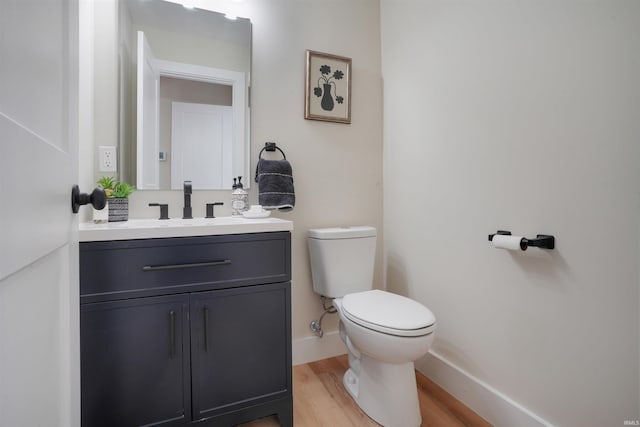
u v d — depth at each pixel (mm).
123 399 1046
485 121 1377
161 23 1599
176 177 1613
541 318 1154
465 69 1478
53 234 545
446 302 1592
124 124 1519
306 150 1887
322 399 1513
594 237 1002
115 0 1506
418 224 1782
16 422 411
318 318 1902
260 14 1782
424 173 1738
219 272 1181
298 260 1858
